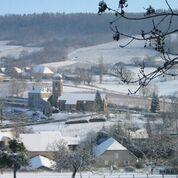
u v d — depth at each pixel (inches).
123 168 5162.4
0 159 4084.6
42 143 5659.5
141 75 829.2
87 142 5940.0
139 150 5748.0
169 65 644.7
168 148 5423.2
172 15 626.8
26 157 4163.4
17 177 4271.7
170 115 7150.6
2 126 7859.3
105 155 5428.2
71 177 4291.3
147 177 4284.0
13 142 4133.9
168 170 4874.5
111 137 5935.0
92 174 4517.7
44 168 5059.1
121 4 629.6
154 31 634.2
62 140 5718.5
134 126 6934.1
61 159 4714.6
